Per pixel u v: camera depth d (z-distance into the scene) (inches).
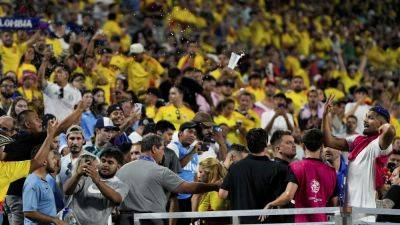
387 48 2620.6
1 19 1579.7
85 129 1366.9
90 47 1626.5
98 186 965.2
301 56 2395.4
